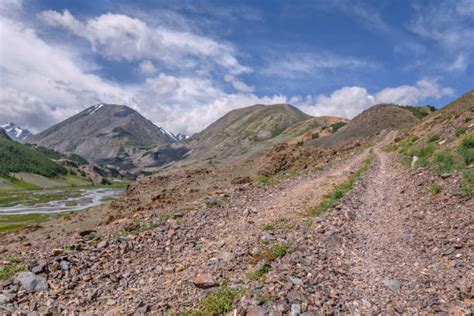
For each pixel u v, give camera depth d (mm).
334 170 37312
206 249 13656
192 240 14953
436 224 13180
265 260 10797
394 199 19109
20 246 17969
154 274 11555
